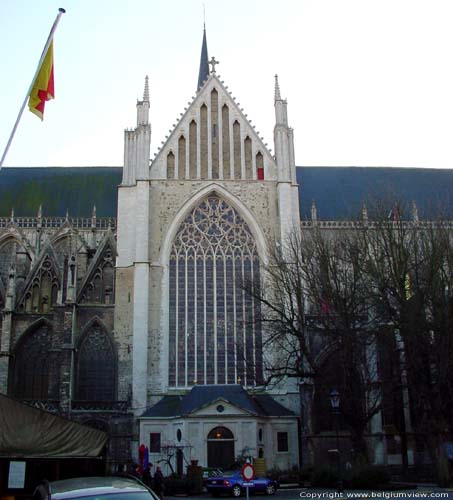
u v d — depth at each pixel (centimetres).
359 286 5231
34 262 7288
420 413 5131
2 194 8512
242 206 6500
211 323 6203
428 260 5194
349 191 8312
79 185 8719
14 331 6588
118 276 6291
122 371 6019
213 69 6956
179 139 6706
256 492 4150
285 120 6812
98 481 1449
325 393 5247
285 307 5616
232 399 5562
